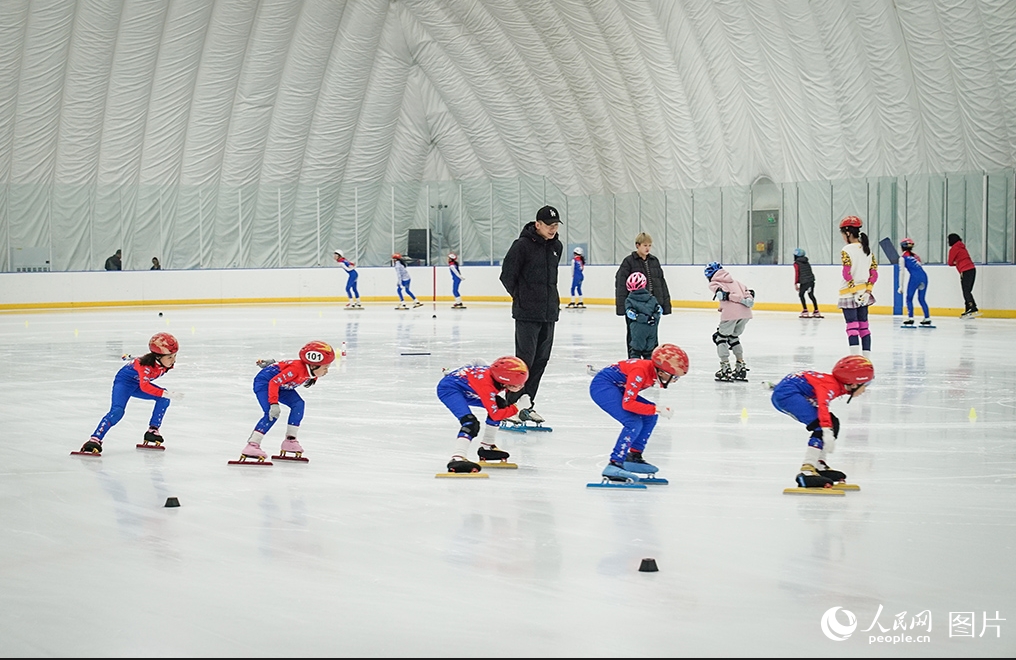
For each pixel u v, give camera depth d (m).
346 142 42.97
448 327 24.88
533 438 9.55
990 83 26.86
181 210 40.50
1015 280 25.56
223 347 19.31
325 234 43.47
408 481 7.67
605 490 7.32
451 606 4.79
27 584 5.20
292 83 40.97
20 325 26.05
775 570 5.34
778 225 32.50
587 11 36.69
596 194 40.69
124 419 10.77
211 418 10.83
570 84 39.38
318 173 42.94
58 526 6.37
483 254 43.53
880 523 6.31
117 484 7.61
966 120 27.81
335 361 16.59
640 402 7.29
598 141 39.53
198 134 40.19
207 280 38.47
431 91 43.88
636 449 7.73
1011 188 26.81
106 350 18.84
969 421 10.24
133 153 39.44
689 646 4.28
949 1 26.77
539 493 7.23
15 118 36.97
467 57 41.97
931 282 27.12
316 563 5.52
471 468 7.88
